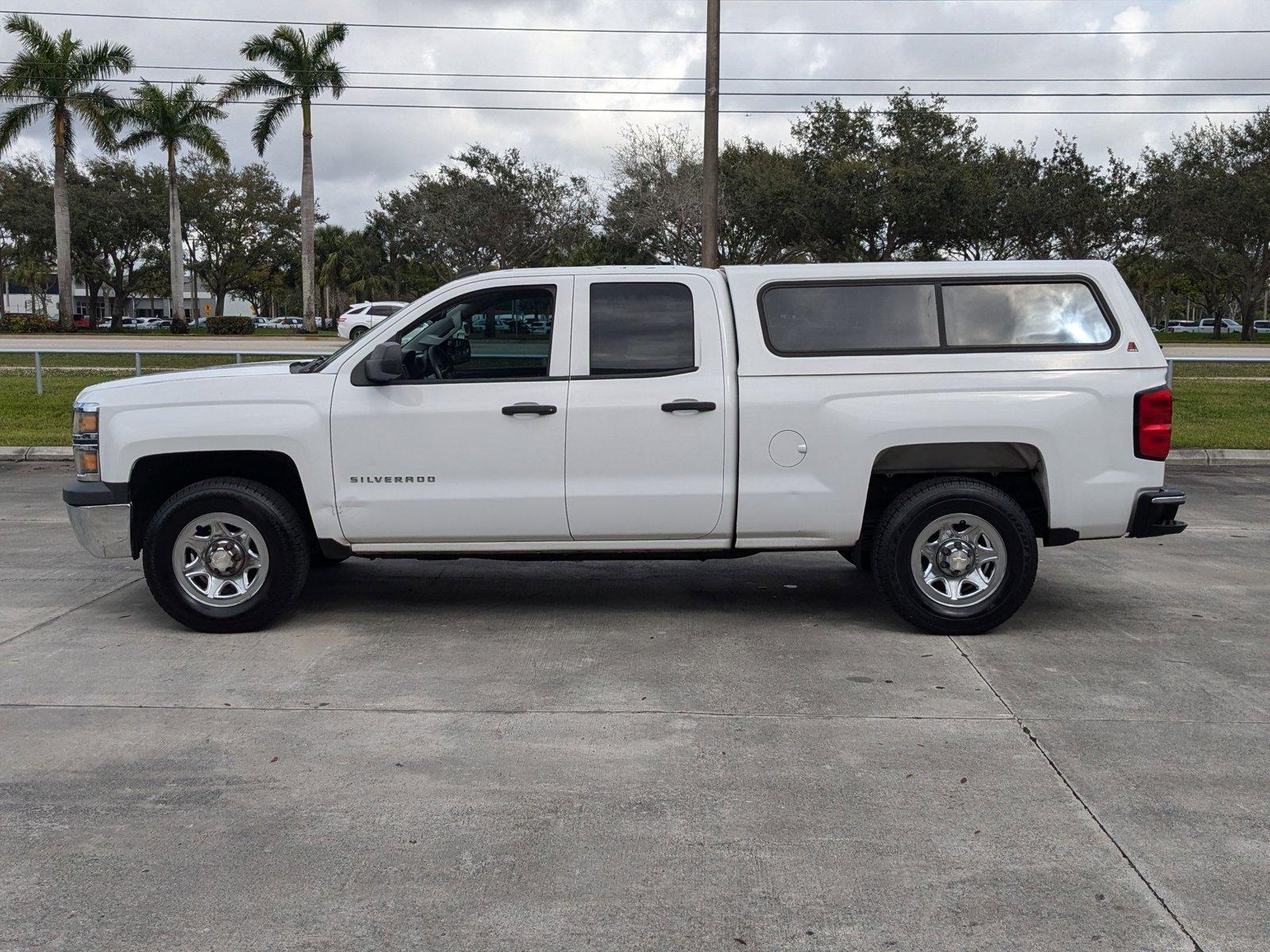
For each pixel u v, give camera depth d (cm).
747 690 525
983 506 602
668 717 488
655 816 390
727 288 614
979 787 414
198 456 625
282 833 377
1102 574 786
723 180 4891
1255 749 452
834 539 612
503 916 324
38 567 789
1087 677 546
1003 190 4825
